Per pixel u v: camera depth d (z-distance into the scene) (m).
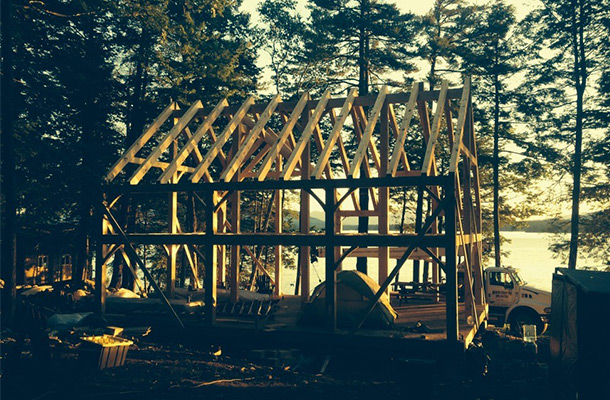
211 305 12.65
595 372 7.59
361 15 25.00
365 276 13.16
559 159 24.83
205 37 23.77
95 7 17.56
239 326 12.46
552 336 9.97
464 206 15.00
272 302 15.69
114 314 13.70
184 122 16.38
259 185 12.47
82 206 20.58
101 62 21.42
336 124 13.84
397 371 10.71
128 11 17.05
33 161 17.69
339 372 10.99
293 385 9.50
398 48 25.52
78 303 14.15
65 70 19.02
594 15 22.16
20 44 16.67
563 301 8.99
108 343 9.52
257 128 14.75
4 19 12.76
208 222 12.80
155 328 12.98
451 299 10.77
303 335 11.77
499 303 17.33
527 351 12.45
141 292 15.92
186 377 9.50
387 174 11.58
